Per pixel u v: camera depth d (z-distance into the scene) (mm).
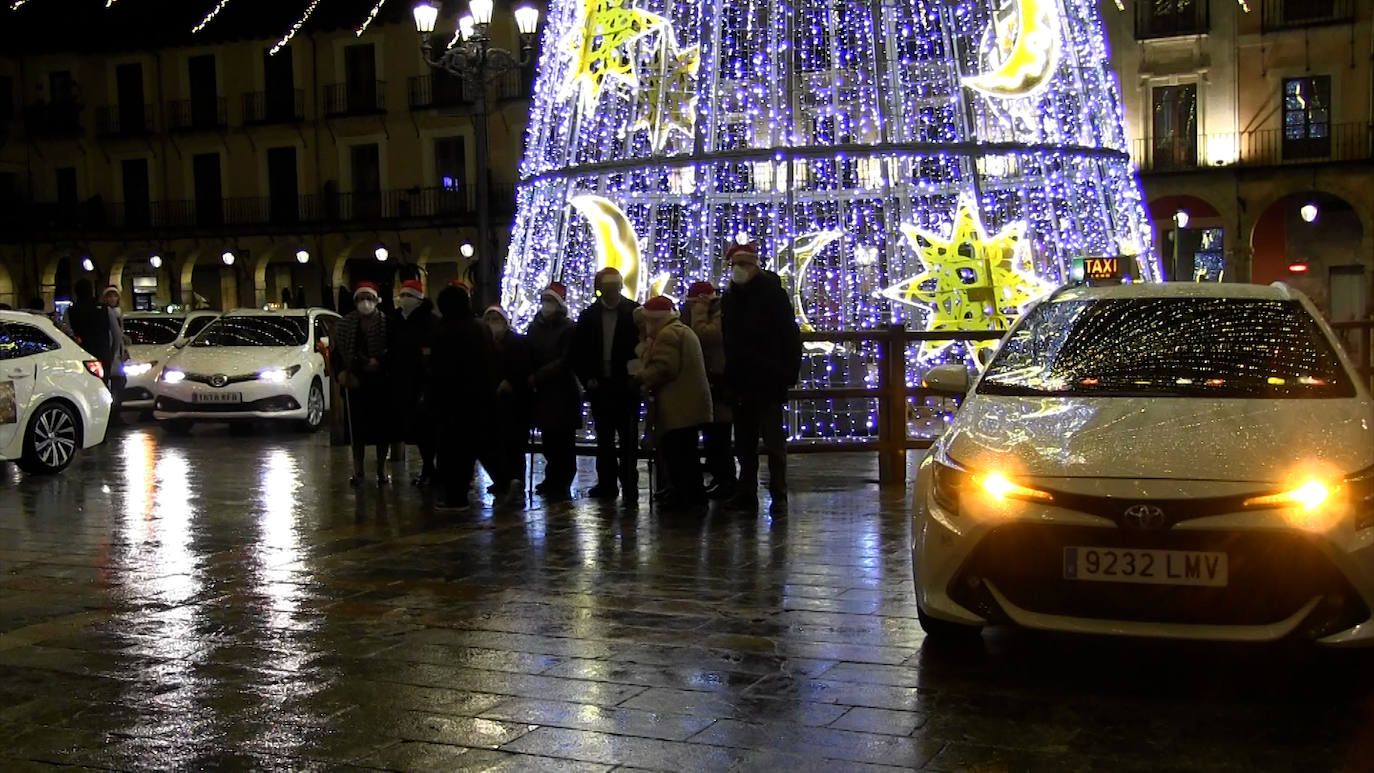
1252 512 4301
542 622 5645
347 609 5914
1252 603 4316
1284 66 31875
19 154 39781
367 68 37281
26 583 6539
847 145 11266
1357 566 4254
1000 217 13078
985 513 4574
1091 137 12641
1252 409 4926
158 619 5754
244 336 16844
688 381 8508
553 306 9570
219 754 4035
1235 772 3799
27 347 11312
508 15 35562
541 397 9406
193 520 8570
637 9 11953
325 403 16734
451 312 8922
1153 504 4348
